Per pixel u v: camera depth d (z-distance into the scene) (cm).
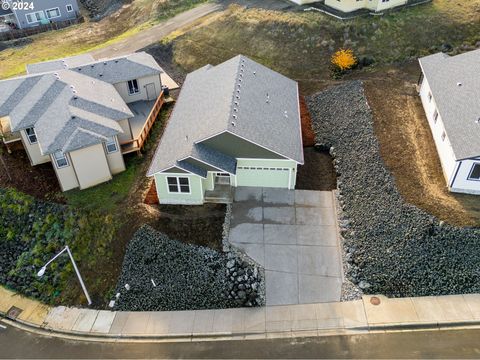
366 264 2289
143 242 2452
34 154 2922
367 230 2412
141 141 3042
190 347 2067
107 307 2284
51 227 2638
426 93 3150
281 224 2514
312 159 2959
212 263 2347
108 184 2822
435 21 3941
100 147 2694
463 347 1972
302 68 3788
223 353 2028
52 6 5600
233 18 4322
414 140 2903
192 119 2830
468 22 3922
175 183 2544
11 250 2619
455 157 2373
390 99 3291
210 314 2192
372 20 3972
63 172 2697
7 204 2770
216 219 2534
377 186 2603
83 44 4853
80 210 2652
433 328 2055
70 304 2327
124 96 3456
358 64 3688
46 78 3059
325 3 4272
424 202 2444
